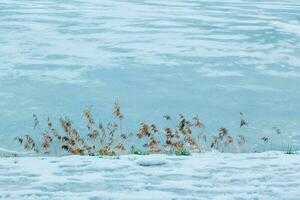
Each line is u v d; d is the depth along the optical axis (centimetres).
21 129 4122
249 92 5538
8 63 6625
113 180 1436
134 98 5225
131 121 4450
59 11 11438
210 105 5034
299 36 8825
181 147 2541
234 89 5653
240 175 1484
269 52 7619
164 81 5953
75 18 10469
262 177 1459
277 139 4044
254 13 11525
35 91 5372
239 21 10381
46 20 10100
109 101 5091
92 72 6281
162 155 1833
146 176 1481
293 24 10056
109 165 1630
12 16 10488
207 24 10075
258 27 9656
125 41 8281
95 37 8556
